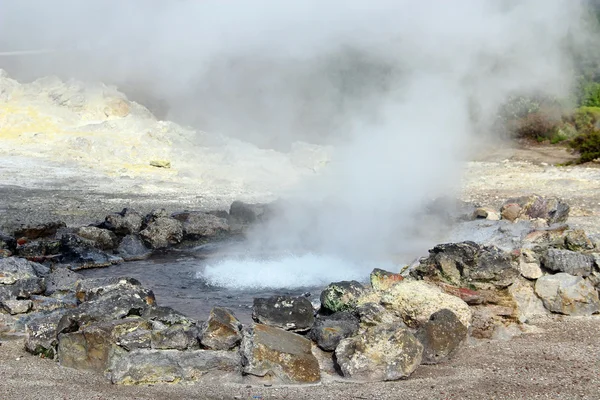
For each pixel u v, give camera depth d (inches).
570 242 295.9
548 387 178.4
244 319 255.4
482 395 174.6
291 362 189.9
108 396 175.5
